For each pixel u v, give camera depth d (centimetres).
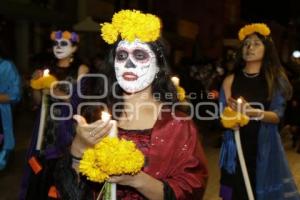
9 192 551
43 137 399
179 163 215
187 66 1210
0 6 1199
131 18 223
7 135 539
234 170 393
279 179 394
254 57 399
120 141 198
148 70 228
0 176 618
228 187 399
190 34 2641
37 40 1500
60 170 221
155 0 2231
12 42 1407
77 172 217
